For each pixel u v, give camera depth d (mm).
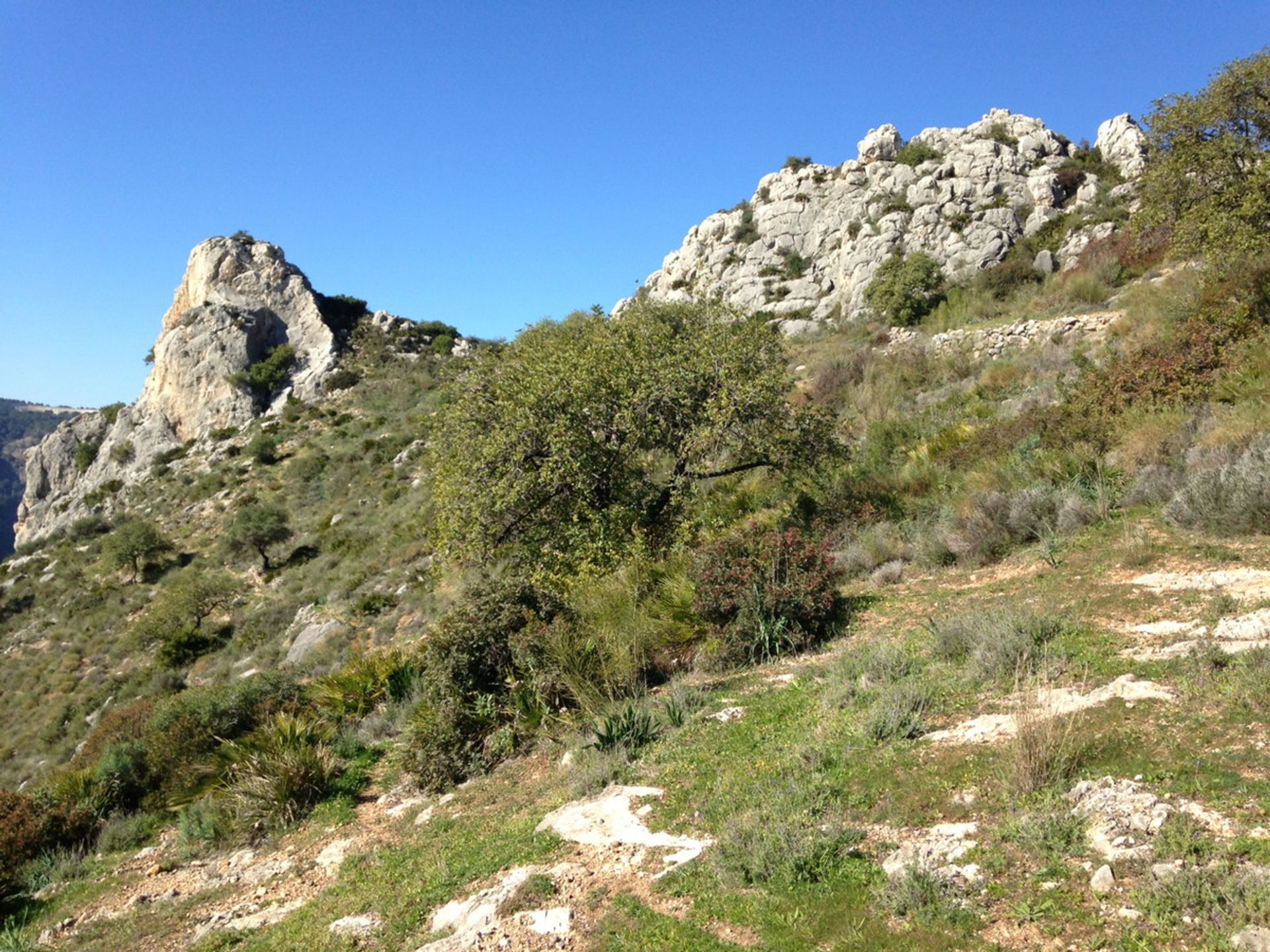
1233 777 3932
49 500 73812
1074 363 17656
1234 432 9648
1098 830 3801
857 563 11234
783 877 4168
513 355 16344
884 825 4465
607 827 5492
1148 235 24688
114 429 69188
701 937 3938
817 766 5332
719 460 15570
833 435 15820
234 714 11156
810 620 8672
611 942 4102
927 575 10211
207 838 8547
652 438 13734
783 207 50656
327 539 36438
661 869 4727
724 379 13461
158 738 10727
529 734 8086
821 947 3625
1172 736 4469
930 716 5723
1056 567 8641
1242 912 3010
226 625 31969
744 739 6262
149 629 32156
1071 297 25062
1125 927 3180
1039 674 5734
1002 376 18906
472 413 14414
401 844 6805
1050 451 11828
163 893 7395
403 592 25766
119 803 10133
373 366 63781
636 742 6832
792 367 28391
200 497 48375
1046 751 4430
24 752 27578
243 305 69062
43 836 9141
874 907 3762
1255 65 14875
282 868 7199
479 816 6742
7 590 45031
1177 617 6371
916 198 44031
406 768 8609
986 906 3555
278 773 8727
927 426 16766
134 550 40250
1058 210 40844
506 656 8648
